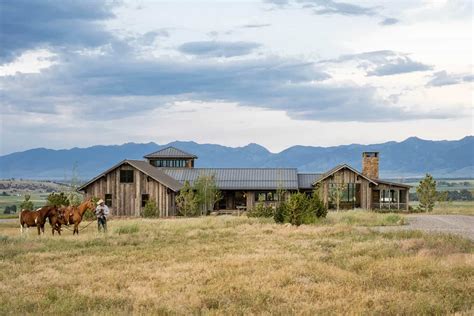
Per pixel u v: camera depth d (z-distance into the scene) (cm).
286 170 7362
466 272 1680
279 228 3459
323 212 4247
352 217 4312
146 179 6259
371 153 7231
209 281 1641
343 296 1424
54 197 5425
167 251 2347
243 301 1378
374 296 1383
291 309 1283
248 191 7144
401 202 6994
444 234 2886
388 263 1845
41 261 2138
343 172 6706
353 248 2289
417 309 1258
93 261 2083
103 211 3391
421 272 1688
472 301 1351
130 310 1309
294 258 2056
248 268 1822
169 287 1551
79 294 1454
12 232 3575
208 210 6581
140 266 1939
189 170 7588
